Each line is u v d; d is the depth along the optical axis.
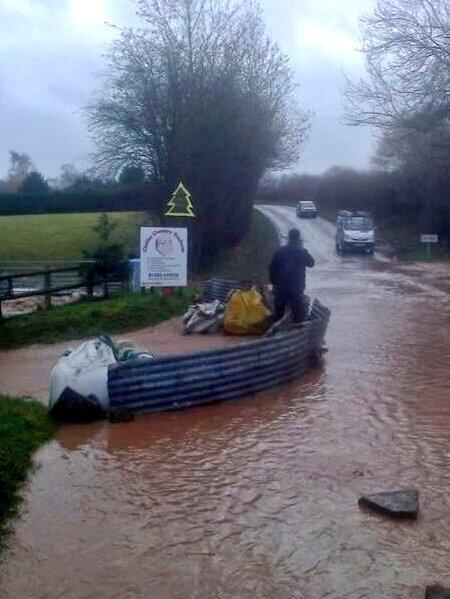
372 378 12.16
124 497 7.33
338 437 9.06
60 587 5.70
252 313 16.55
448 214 54.03
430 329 17.28
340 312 20.38
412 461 8.23
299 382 11.92
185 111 36.69
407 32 27.44
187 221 37.31
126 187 47.16
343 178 76.06
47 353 15.61
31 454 8.49
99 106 37.28
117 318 18.44
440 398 10.88
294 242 15.52
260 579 5.76
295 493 7.35
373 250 48.94
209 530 6.58
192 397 10.41
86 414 9.73
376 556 6.08
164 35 36.88
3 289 25.47
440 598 5.34
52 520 6.83
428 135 33.38
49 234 52.38
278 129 43.66
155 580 5.78
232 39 38.72
